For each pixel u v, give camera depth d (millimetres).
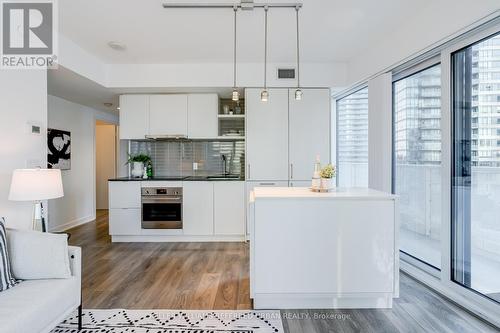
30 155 2549
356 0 2461
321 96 4117
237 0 2486
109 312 2219
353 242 2225
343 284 2234
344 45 3422
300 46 3465
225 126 4742
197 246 3949
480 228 2215
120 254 3615
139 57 3777
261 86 4082
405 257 3082
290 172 4137
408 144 3076
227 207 4160
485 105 2150
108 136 6656
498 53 2047
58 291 1740
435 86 2705
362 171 4039
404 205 3145
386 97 3156
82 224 5180
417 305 2309
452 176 2414
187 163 4848
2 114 2283
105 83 4000
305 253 2227
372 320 2105
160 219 4129
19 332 1418
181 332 1968
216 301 2393
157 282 2766
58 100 4605
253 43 3371
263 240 2223
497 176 2066
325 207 2223
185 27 2947
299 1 2482
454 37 2266
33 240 1878
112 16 2705
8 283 1729
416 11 2627
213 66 4047
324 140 4133
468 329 1977
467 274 2332
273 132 4133
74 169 5008
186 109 4375
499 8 1866
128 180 4121
